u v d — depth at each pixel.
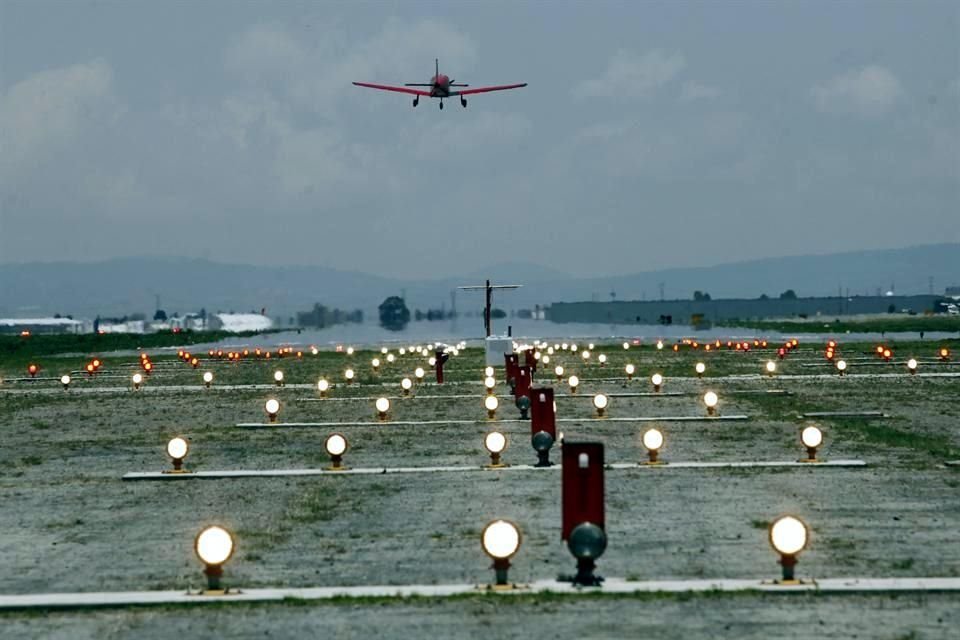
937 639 18.58
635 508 31.61
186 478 39.62
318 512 32.16
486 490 35.19
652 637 18.86
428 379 94.25
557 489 35.00
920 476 37.28
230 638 19.38
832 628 19.28
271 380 99.81
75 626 20.47
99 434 56.00
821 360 120.19
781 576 23.28
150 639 19.50
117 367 130.12
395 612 20.78
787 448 45.19
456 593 21.95
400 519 30.75
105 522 31.39
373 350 171.62
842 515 30.33
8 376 115.19
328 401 73.25
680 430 52.38
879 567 24.02
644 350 157.62
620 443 47.38
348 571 24.62
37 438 54.78
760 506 31.80
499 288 123.00
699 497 33.41
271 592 22.41
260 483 38.03
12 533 29.95
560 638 18.89
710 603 21.00
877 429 51.53
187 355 142.50
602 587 22.19
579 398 71.25
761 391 76.00
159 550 27.34
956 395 71.19
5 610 21.73
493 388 78.44
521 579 23.36
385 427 55.41
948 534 27.66
